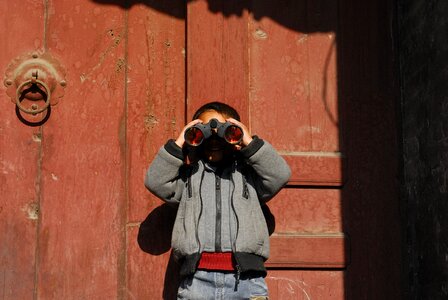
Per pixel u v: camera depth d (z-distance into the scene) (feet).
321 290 10.01
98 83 10.14
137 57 10.27
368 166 10.38
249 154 8.55
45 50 10.11
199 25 10.17
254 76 10.36
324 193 10.23
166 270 9.85
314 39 10.59
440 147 9.30
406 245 10.26
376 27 10.73
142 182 9.99
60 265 9.70
